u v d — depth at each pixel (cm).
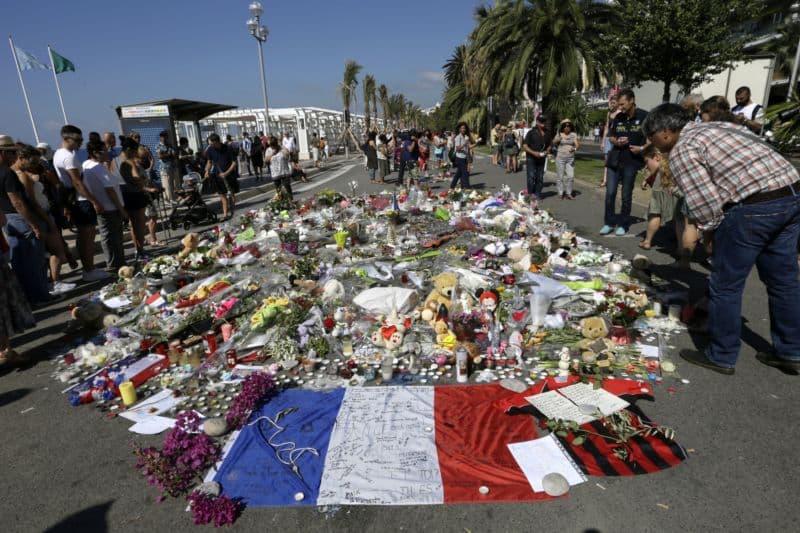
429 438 288
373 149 1717
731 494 241
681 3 1220
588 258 605
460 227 775
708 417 302
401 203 1047
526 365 372
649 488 246
